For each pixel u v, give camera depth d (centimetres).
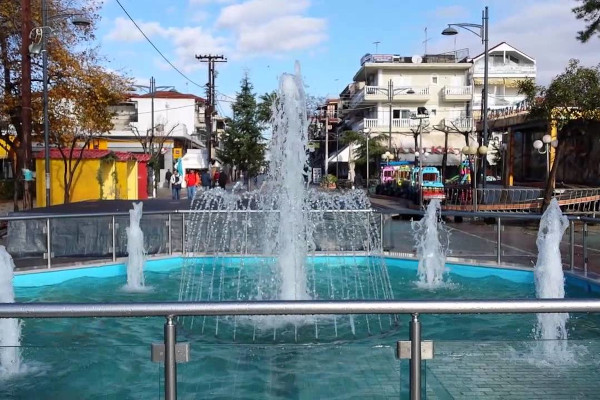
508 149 2897
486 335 524
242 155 4181
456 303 256
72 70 2433
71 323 533
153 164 4028
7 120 2470
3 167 3966
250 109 4225
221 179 3002
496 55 5575
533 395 284
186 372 268
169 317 264
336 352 279
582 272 895
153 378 268
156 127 4719
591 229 934
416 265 1058
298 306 254
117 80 2591
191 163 4922
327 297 845
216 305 256
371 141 4872
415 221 1266
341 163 6075
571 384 289
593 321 512
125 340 480
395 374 270
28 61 1820
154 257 1052
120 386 273
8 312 252
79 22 2188
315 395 277
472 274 1013
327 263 1077
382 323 511
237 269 1030
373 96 5216
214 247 1089
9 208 2588
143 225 1071
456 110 5272
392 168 4012
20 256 1030
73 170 2409
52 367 288
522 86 2095
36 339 481
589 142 2466
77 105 2492
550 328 508
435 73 5322
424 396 268
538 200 2183
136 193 2797
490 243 1156
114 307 254
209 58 4731
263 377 276
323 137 6556
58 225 1032
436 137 4878
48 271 936
